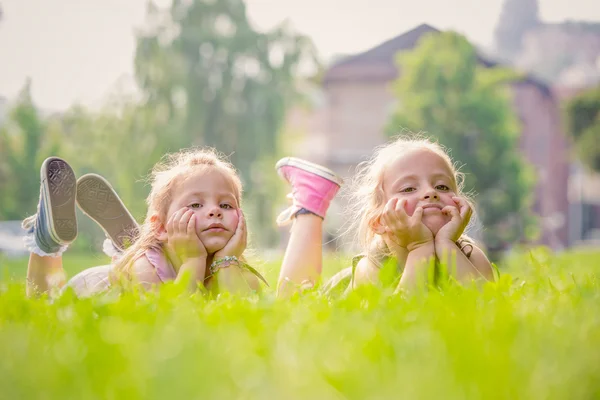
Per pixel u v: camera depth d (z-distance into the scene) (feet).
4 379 5.00
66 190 14.53
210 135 118.01
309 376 4.86
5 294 10.19
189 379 4.66
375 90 127.75
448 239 11.62
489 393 4.44
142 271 12.41
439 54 83.71
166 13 116.47
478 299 8.89
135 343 6.02
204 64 117.60
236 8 119.65
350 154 126.72
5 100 129.59
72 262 47.47
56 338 6.77
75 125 110.63
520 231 82.23
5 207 112.68
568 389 4.60
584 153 141.49
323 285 13.85
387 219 11.73
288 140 126.00
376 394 4.41
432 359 5.35
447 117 81.87
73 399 4.58
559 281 12.41
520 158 83.20
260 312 7.93
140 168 106.01
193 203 12.28
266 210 116.06
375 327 6.73
